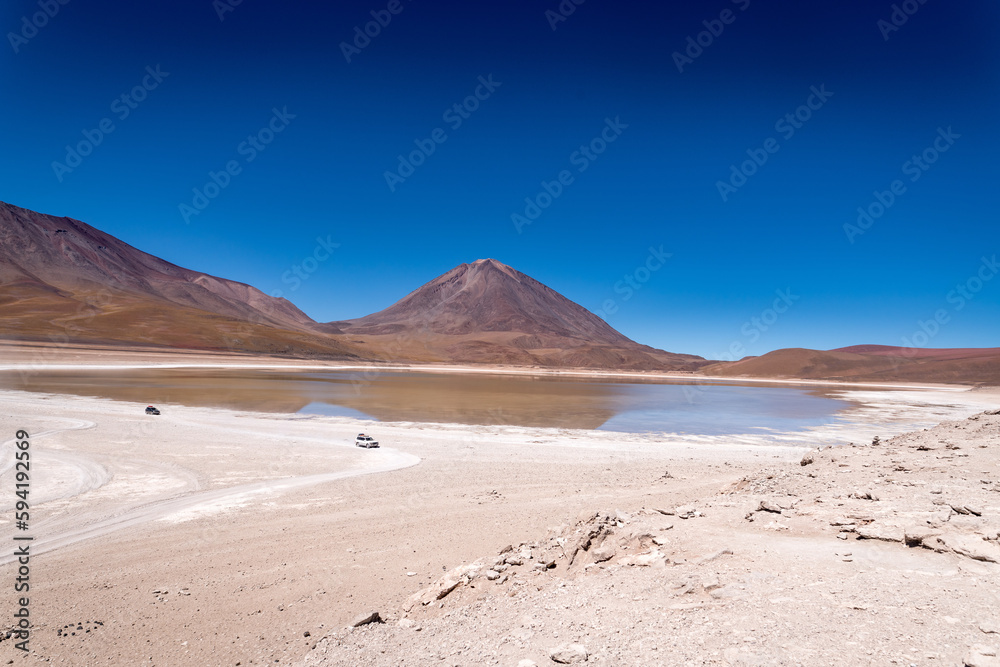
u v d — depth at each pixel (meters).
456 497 20.92
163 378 92.00
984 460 15.23
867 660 5.08
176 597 12.27
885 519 9.62
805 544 9.03
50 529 17.41
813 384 160.88
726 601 6.87
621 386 122.88
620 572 8.93
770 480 17.19
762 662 5.25
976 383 167.12
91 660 9.73
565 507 18.66
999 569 7.02
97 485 22.86
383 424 44.94
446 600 10.14
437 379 121.12
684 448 36.34
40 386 69.56
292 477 24.86
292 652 9.70
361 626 9.59
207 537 16.50
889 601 6.30
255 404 57.94
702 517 11.60
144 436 34.69
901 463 15.98
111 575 13.62
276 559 14.56
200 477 24.53
